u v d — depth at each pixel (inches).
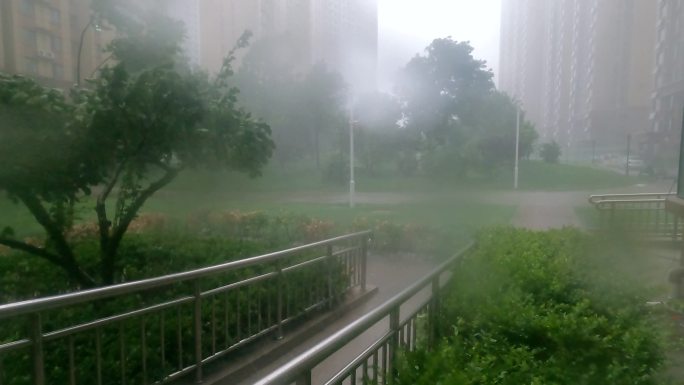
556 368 108.1
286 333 215.9
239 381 176.6
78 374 146.1
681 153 238.2
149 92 202.8
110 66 212.1
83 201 239.3
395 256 399.2
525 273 162.7
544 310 135.5
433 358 105.4
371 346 106.7
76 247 300.7
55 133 195.2
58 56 652.1
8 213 247.6
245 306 199.6
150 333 172.2
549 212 683.4
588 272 171.0
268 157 248.2
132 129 207.5
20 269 262.5
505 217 584.4
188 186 402.6
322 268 249.0
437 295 151.0
